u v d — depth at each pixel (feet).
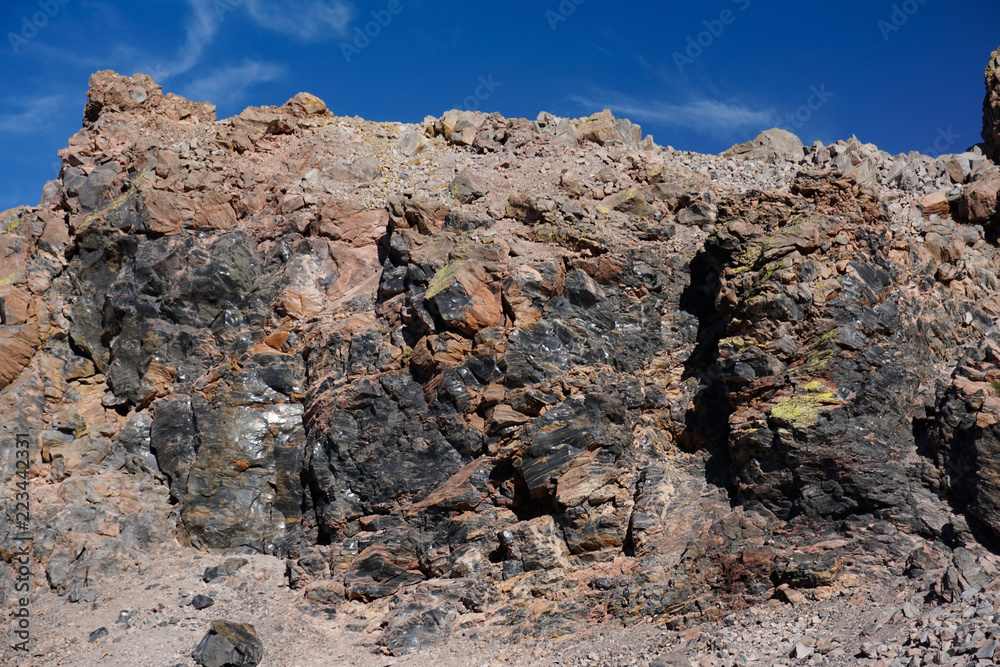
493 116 105.60
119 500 76.38
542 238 82.07
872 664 49.14
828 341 67.51
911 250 77.05
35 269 88.43
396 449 73.72
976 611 50.67
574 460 69.41
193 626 66.39
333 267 87.76
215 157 94.12
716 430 72.79
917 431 66.74
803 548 62.03
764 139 101.09
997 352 67.26
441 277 76.54
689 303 80.74
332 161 97.35
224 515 76.33
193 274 84.94
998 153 92.22
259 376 80.89
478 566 67.56
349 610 68.28
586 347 75.82
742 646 55.21
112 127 98.84
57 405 83.15
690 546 63.77
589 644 60.23
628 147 99.66
